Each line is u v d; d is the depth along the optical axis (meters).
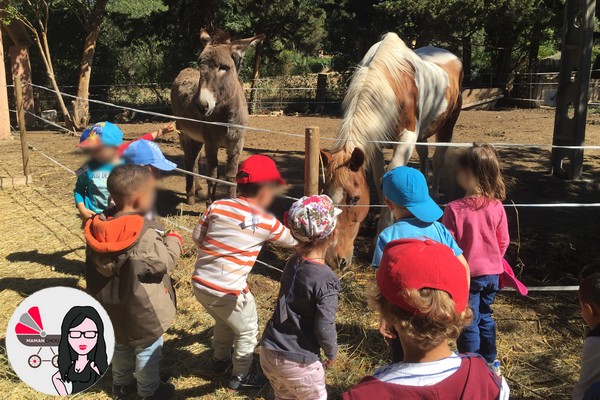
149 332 2.61
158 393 2.80
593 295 2.06
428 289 1.32
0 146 10.86
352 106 4.04
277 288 4.21
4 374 3.04
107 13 17.81
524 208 6.32
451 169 6.00
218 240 2.63
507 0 17.06
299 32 19.30
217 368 3.05
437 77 5.28
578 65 7.29
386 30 18.66
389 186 2.44
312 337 2.27
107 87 18.80
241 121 5.64
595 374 2.07
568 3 7.41
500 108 19.03
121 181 2.47
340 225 3.56
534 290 3.75
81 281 4.36
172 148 10.66
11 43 14.59
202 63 5.23
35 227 5.68
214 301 2.65
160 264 2.51
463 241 2.73
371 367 3.18
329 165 3.59
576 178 7.56
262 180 2.57
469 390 1.33
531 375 3.07
